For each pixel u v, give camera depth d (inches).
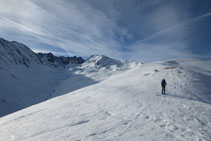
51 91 5462.6
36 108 531.2
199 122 277.9
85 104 478.0
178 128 248.2
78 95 721.6
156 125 261.6
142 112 347.3
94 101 517.3
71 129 262.8
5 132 292.4
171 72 1116.5
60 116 356.2
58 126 285.6
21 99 3553.2
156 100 493.0
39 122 327.3
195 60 2539.4
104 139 213.3
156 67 1546.5
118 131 238.8
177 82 849.5
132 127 253.9
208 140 206.1
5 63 5531.5
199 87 746.8
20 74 5659.5
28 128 295.9
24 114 447.8
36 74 7042.3
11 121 380.2
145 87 796.6
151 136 216.8
